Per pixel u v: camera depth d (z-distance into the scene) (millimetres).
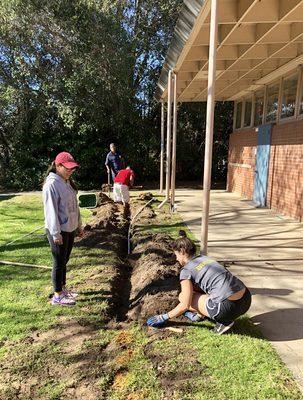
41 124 15500
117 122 16016
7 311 3877
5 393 2648
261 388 2619
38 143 16078
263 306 3920
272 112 9844
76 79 14195
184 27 5773
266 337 3314
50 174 3840
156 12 15500
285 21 5289
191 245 3475
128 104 15766
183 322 3568
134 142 16812
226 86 10469
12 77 15094
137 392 2615
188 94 12078
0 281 4703
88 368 2900
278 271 4941
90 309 3889
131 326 3598
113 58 14312
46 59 15133
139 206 9797
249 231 7109
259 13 5219
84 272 4930
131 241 6691
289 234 6848
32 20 13961
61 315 3779
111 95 15078
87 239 6355
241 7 5211
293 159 8164
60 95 15000
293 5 4895
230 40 6395
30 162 16328
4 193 15203
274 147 9250
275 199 9219
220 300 3225
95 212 9164
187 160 17812
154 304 3732
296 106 8148
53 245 3826
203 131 17672
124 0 14930
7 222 8445
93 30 14344
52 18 14094
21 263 5344
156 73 16359
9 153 17344
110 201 10617
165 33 15836
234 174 13156
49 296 4227
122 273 5168
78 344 3244
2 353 3135
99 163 16422
